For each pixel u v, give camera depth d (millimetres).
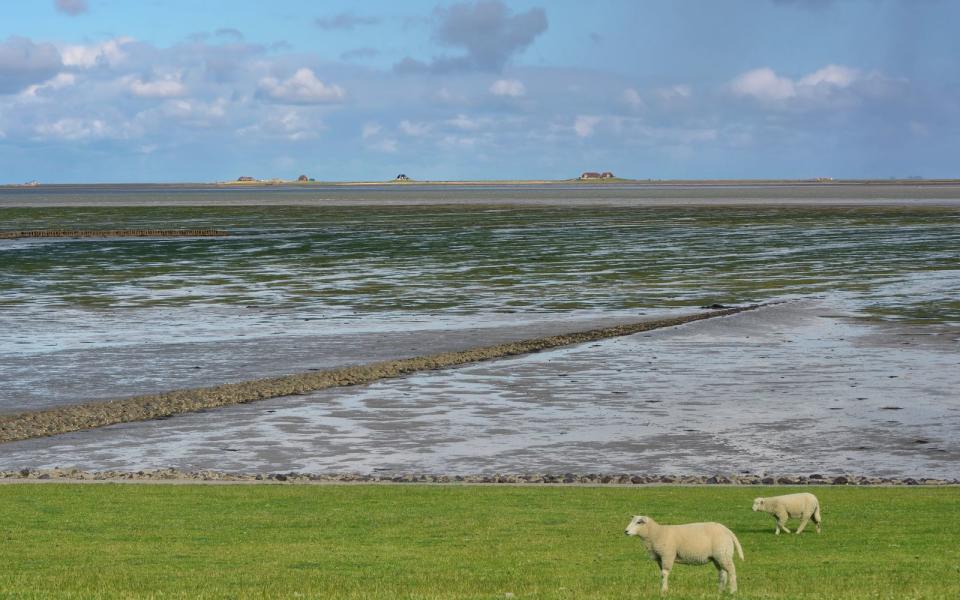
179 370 62125
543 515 29797
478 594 20016
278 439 45500
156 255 143125
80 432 47188
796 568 23156
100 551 25156
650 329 76500
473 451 43219
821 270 118062
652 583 21656
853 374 59688
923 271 115812
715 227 196625
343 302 94125
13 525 28422
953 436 45281
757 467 40375
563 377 59469
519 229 194500
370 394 55156
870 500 32469
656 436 45656
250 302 94375
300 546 25750
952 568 23016
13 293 101188
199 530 27719
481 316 84812
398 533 27281
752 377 59062
